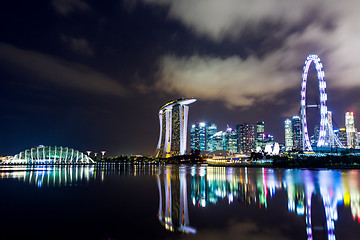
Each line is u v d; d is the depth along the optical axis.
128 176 110.81
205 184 73.94
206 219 33.62
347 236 26.89
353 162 184.75
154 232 28.41
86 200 47.94
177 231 28.64
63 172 147.50
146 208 40.53
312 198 48.44
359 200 46.00
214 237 26.77
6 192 58.94
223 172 145.00
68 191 60.12
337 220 32.84
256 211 37.97
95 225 31.08
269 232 28.20
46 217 35.09
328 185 68.88
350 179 87.75
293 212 37.28
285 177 99.19
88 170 178.38
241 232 28.28
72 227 30.33
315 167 192.75
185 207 41.06
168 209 39.69
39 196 52.97
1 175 118.88
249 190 59.97
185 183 77.44
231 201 46.19
